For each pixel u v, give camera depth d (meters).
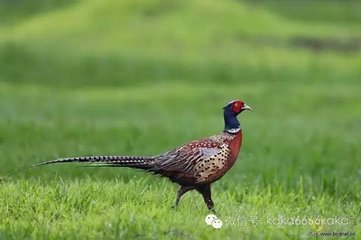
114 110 48.09
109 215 12.44
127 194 14.28
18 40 85.00
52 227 12.08
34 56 73.31
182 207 13.84
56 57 73.50
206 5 95.50
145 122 37.75
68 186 14.97
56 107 47.31
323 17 118.44
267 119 43.97
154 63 73.50
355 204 16.58
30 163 19.81
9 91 55.50
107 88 65.19
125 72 70.81
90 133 28.67
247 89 58.25
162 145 26.89
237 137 13.38
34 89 59.59
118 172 19.06
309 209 15.41
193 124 37.06
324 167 22.69
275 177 18.72
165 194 15.01
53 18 99.44
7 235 11.62
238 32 89.56
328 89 57.91
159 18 93.06
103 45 83.00
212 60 75.56
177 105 51.91
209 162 13.08
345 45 87.50
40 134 27.23
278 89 57.97
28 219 12.70
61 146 24.53
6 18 103.94
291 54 80.44
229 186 17.70
